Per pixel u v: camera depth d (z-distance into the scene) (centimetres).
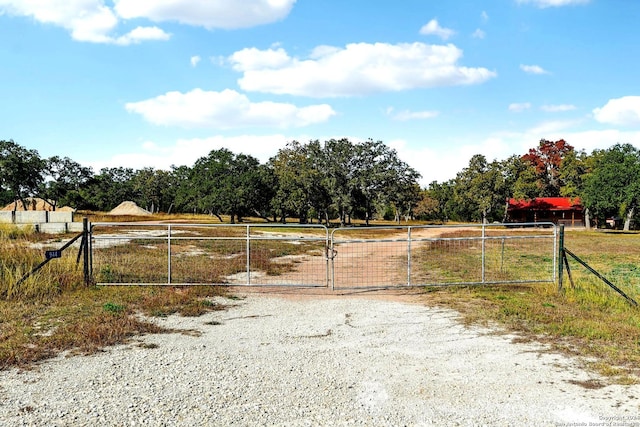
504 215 7588
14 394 582
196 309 1034
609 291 1195
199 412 538
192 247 2011
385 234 3716
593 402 570
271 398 579
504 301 1115
